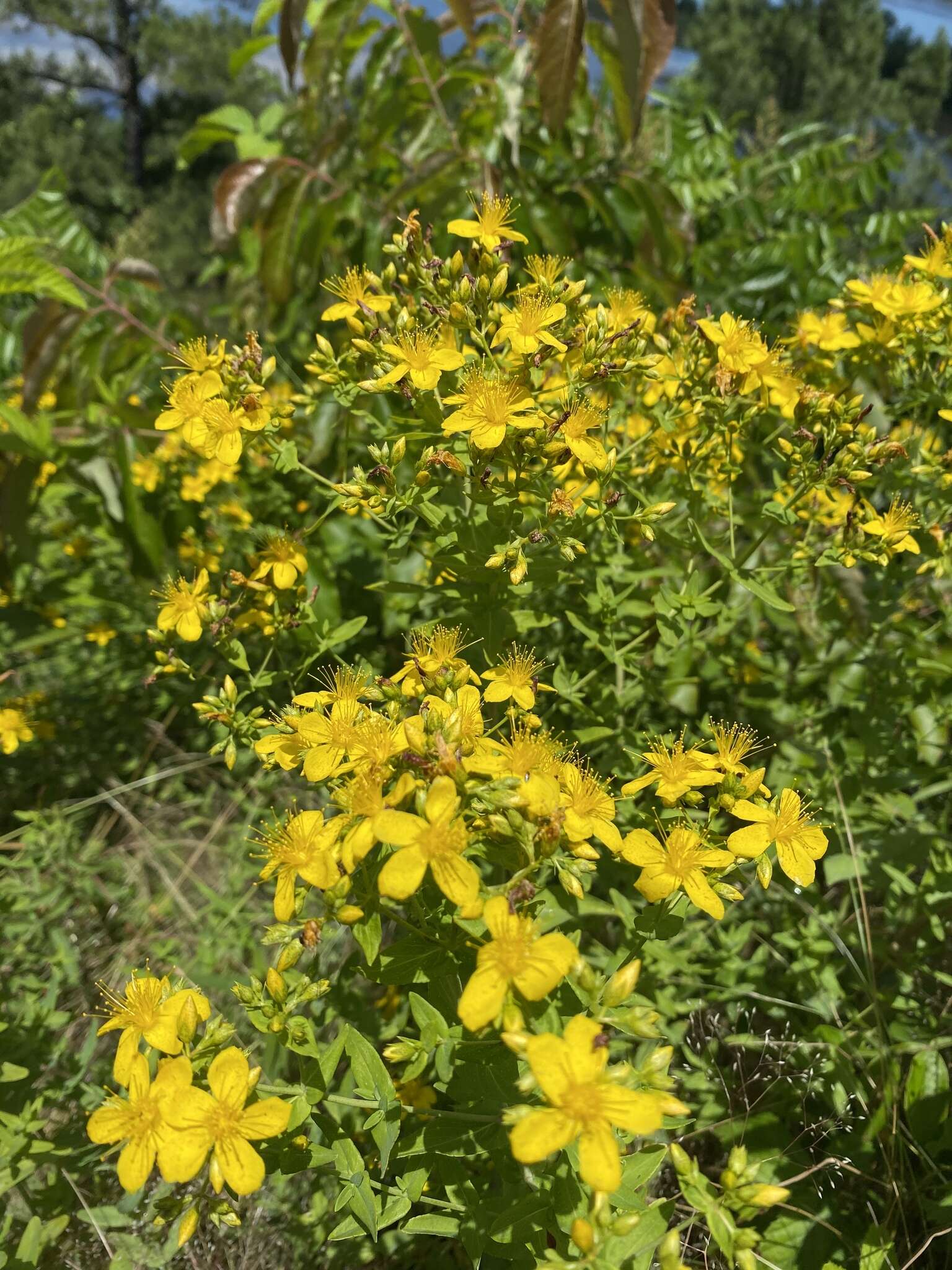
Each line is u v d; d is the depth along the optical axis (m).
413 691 0.23
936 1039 0.27
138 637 0.52
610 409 0.31
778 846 0.21
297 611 0.28
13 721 0.44
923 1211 0.25
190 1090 0.18
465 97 0.54
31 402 0.46
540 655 0.35
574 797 0.20
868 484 0.32
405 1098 0.27
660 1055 0.17
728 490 0.29
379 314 0.27
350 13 0.46
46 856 0.38
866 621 0.35
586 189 0.51
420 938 0.21
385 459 0.25
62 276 0.43
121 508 0.47
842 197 0.66
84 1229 0.27
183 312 0.49
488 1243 0.20
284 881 0.20
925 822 0.32
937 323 0.31
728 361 0.28
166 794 0.46
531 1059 0.16
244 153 0.60
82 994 0.37
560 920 0.24
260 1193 0.28
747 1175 0.17
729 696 0.39
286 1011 0.19
